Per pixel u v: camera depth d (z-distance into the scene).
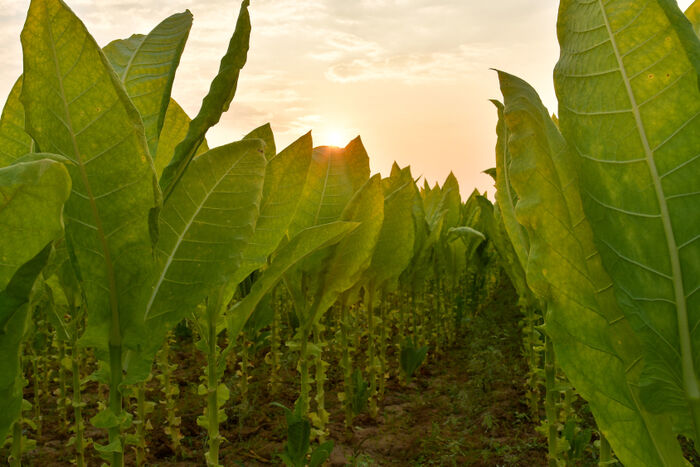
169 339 3.45
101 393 3.73
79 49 1.28
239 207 1.89
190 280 1.76
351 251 2.75
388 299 5.59
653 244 1.20
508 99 1.38
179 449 3.39
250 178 1.93
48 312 2.54
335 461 3.42
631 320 1.23
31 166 1.05
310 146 2.34
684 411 1.22
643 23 1.19
